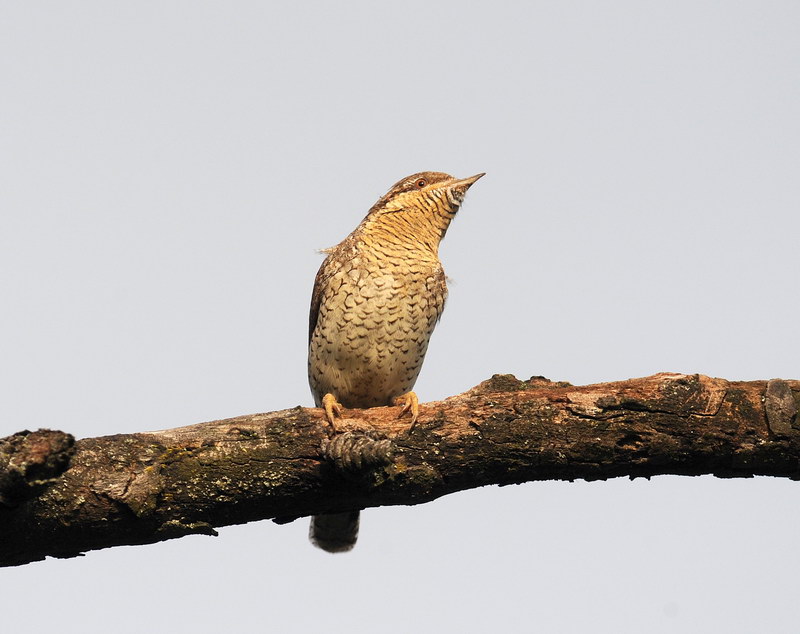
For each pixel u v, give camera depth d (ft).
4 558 31.04
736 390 33.81
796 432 33.04
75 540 30.73
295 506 33.04
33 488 29.04
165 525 31.42
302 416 33.45
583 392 33.88
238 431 32.71
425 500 33.76
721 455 33.37
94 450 30.91
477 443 33.12
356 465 31.58
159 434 32.22
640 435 33.04
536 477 33.86
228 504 32.04
